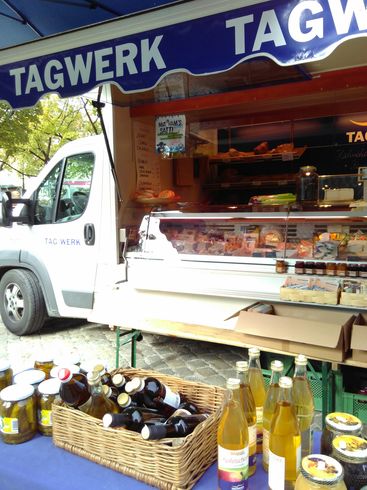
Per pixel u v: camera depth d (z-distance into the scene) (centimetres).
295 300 306
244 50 230
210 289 386
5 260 532
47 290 504
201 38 240
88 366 184
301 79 436
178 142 471
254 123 543
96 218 462
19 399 164
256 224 409
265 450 146
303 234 389
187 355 463
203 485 140
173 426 149
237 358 453
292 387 142
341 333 243
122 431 144
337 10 204
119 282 436
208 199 611
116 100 455
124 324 321
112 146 454
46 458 154
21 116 1145
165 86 440
